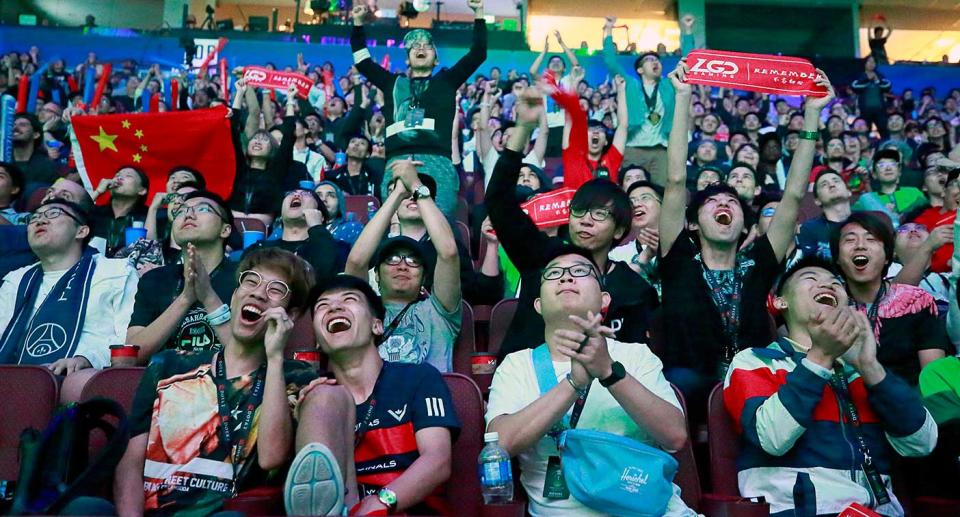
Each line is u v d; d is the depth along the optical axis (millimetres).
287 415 1812
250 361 1967
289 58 12359
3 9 15992
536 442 1895
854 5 17094
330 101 8375
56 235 2963
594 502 1833
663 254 2801
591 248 2791
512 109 9125
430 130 4078
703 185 4918
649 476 1816
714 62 2875
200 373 1939
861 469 2051
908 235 3729
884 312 2609
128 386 2141
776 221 2760
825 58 12867
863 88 10109
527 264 2715
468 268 3498
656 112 5844
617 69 5992
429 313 2719
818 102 2795
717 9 17203
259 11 17297
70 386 2324
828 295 2234
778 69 2822
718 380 2570
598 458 1859
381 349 2652
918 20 17469
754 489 2064
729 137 7395
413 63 4230
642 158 5863
